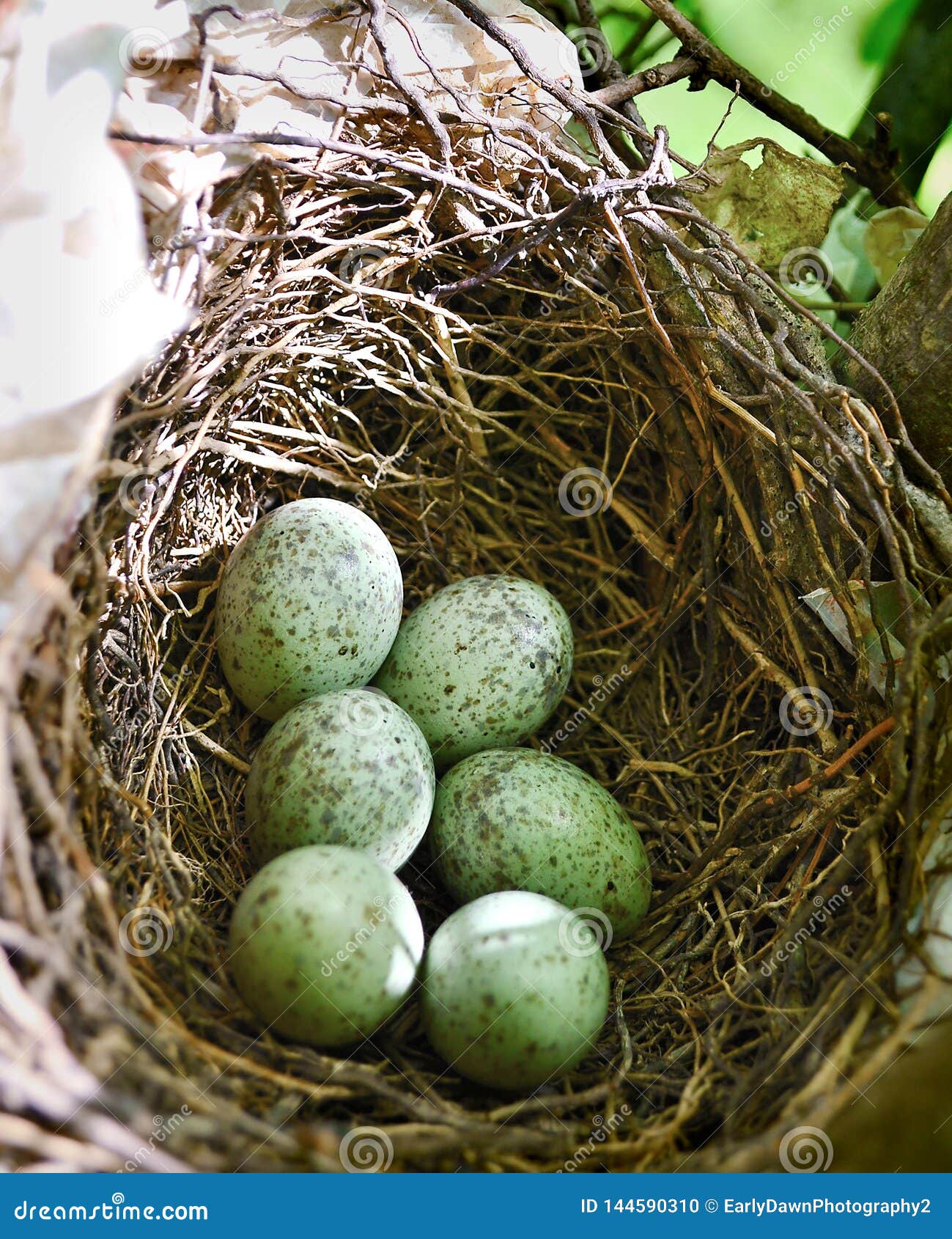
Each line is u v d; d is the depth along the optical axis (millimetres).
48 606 149
